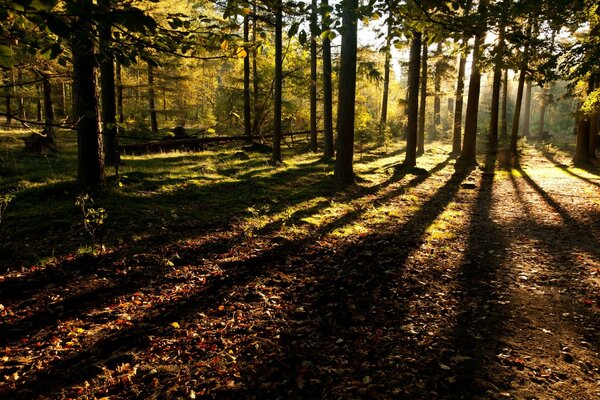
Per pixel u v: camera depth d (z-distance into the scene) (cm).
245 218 920
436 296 553
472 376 374
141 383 366
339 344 432
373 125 2894
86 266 619
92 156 959
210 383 366
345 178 1390
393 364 395
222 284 584
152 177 1167
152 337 441
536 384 363
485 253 739
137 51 262
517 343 432
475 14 338
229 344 430
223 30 290
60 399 343
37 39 217
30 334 439
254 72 2439
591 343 432
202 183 1178
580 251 739
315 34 285
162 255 680
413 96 1841
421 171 1777
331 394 351
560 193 1318
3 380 362
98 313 490
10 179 1083
